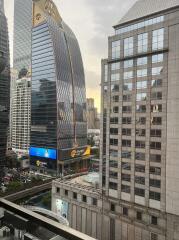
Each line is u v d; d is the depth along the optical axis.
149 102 43.09
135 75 45.34
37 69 132.75
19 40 166.00
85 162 134.38
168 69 41.00
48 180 96.69
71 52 138.25
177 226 38.94
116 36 48.75
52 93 123.69
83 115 141.50
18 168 123.38
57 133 119.62
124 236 44.59
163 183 40.69
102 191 48.94
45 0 131.00
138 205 43.44
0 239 7.09
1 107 94.00
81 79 143.75
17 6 169.50
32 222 7.17
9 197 72.19
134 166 44.44
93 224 49.34
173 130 39.91
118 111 47.56
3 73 88.19
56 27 132.25
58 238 6.48
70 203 53.62
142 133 43.69
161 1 46.50
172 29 40.72
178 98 39.62
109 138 48.72
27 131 153.12
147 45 44.00
